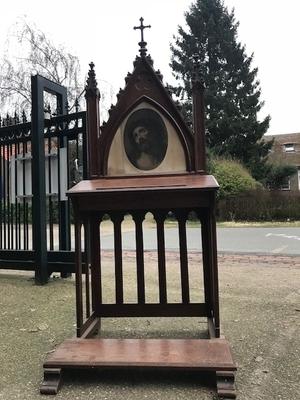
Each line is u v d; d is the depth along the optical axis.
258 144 32.94
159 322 4.12
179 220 3.62
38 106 5.97
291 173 32.62
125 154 3.59
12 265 6.14
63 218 6.23
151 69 3.58
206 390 2.65
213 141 32.78
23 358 3.21
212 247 3.19
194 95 3.52
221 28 34.72
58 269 5.96
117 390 2.67
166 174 3.50
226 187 22.25
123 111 3.60
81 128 5.84
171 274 6.61
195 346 2.94
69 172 6.06
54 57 22.62
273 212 21.61
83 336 3.24
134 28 3.64
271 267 7.31
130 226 17.95
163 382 2.77
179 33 35.62
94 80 3.66
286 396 2.56
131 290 5.48
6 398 2.58
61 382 2.72
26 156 6.34
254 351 3.30
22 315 4.36
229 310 4.48
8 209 6.44
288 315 4.27
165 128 3.55
